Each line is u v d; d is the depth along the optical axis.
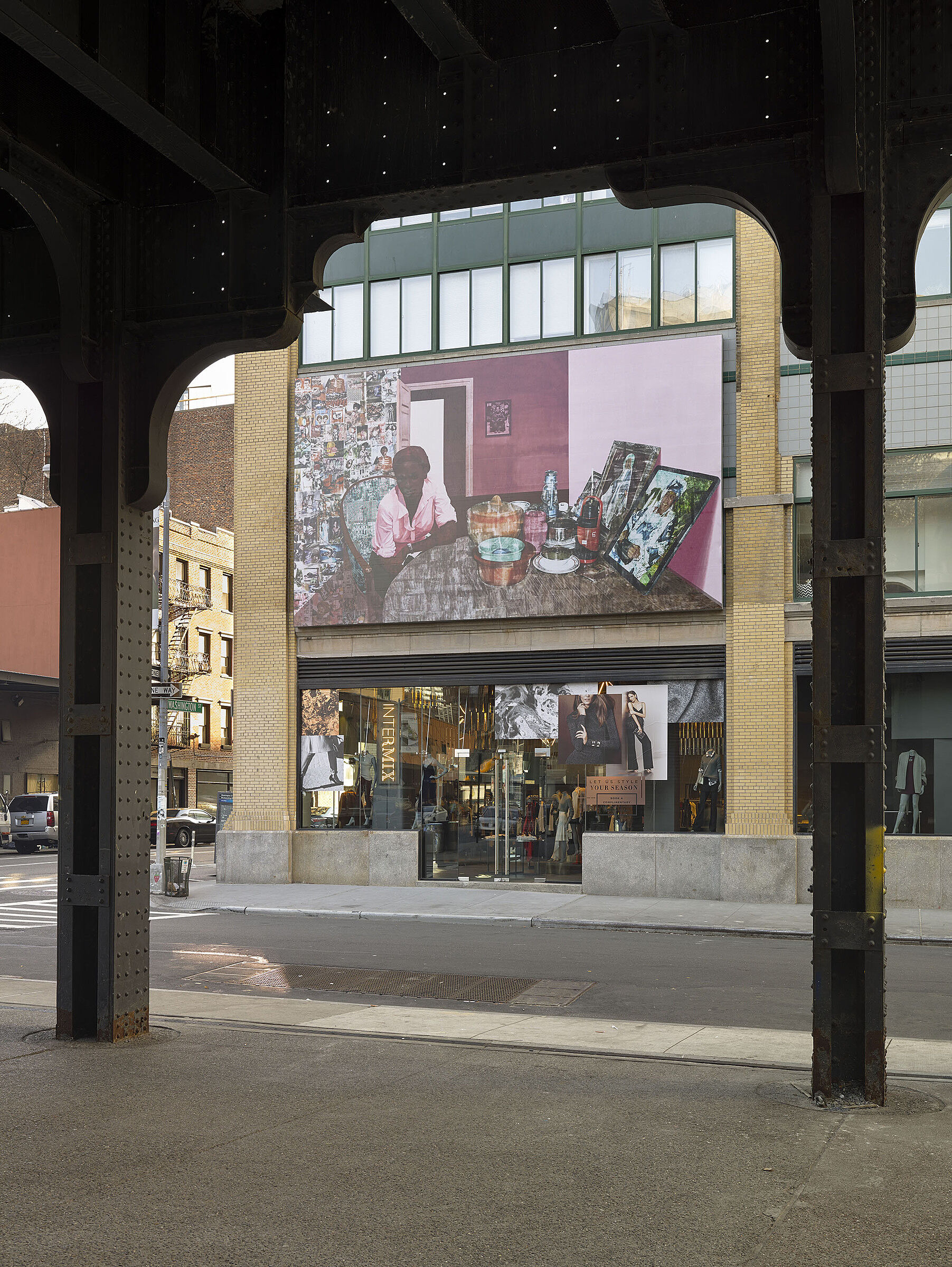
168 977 13.30
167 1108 6.96
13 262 9.57
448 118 8.19
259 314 8.73
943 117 7.29
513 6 8.06
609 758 22.86
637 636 22.80
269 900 21.78
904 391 21.55
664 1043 9.17
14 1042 8.80
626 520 22.72
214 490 64.94
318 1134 6.41
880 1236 4.94
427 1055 8.59
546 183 8.05
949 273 21.42
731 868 21.56
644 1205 5.32
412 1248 4.80
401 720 24.41
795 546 21.98
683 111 7.68
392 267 24.78
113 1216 5.16
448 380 24.06
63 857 8.98
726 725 22.05
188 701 24.28
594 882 22.58
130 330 9.10
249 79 8.66
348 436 24.66
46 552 52.81
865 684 7.06
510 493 23.48
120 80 7.13
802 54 7.48
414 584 24.02
